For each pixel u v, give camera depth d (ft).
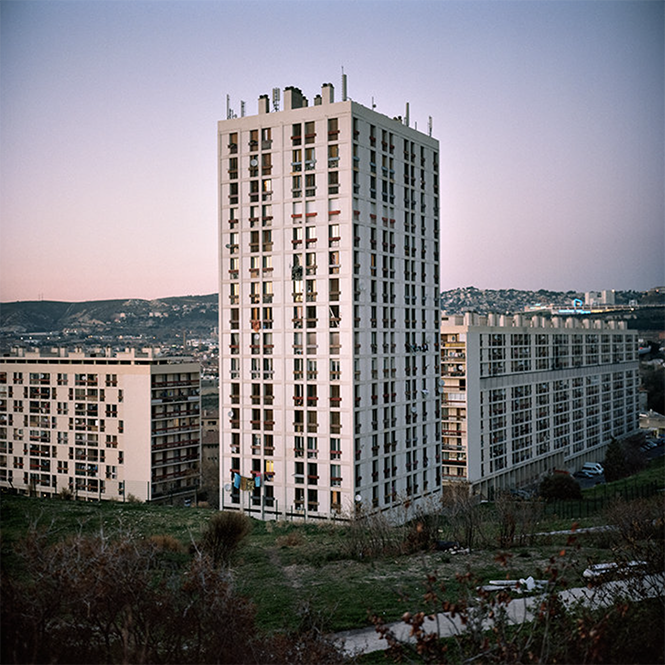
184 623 75.15
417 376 261.03
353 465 228.22
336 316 232.73
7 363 375.86
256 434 244.22
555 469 413.18
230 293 251.39
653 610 72.54
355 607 109.70
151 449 338.54
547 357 425.69
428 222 272.51
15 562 95.20
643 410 622.13
